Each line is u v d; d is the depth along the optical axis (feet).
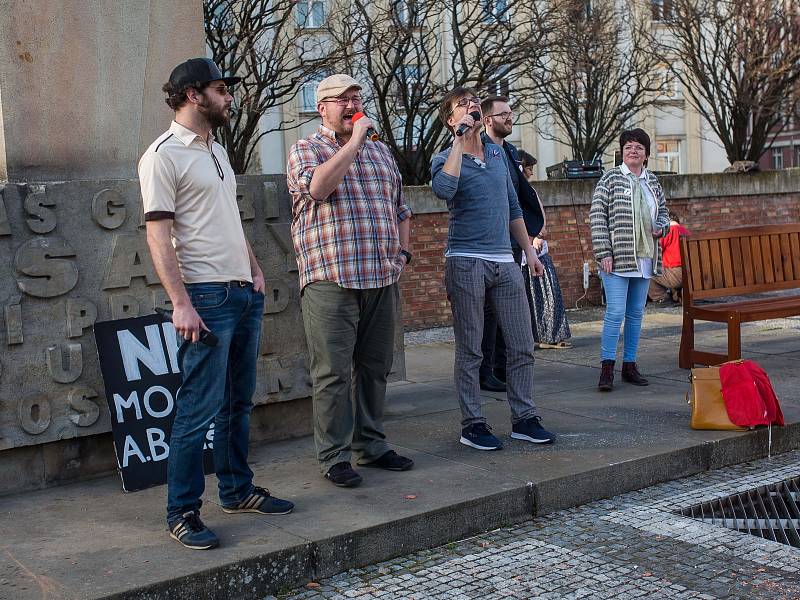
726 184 45.32
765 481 16.61
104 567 11.55
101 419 15.33
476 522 14.05
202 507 13.92
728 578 12.30
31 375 14.66
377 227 14.57
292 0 37.96
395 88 46.34
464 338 16.94
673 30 58.39
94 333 15.19
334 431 14.88
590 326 34.91
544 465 15.80
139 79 16.69
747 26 53.93
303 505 13.87
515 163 20.47
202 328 11.84
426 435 18.02
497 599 11.71
